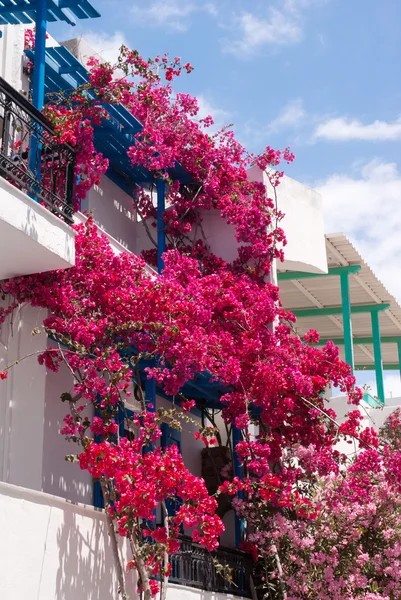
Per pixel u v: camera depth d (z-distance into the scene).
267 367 12.32
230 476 14.95
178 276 13.35
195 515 9.21
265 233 14.90
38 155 9.82
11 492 7.77
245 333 12.98
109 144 14.12
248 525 13.53
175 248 14.97
